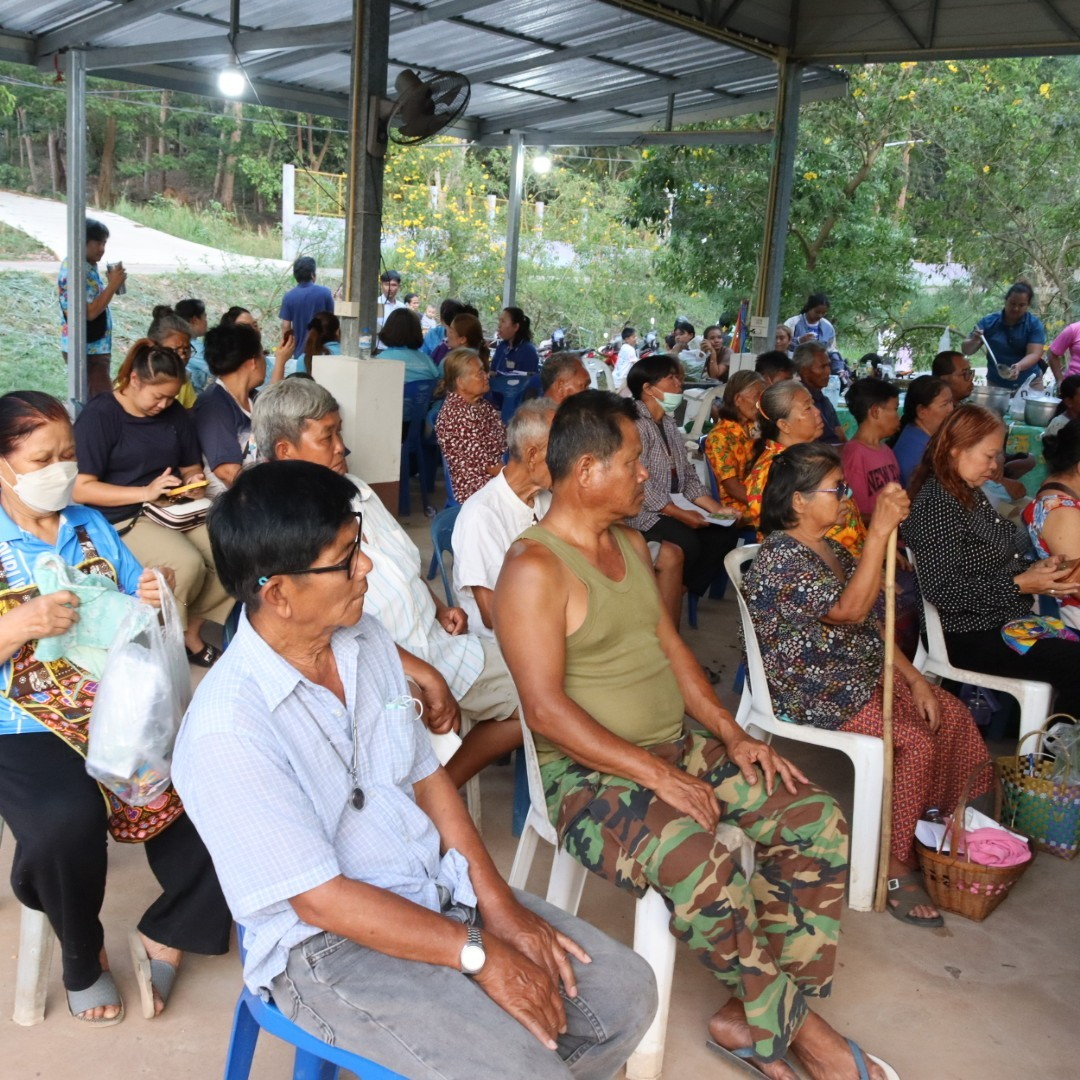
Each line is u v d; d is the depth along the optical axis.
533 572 2.09
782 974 1.97
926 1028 2.29
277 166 19.44
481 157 20.78
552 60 8.41
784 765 2.19
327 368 5.08
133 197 19.09
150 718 1.87
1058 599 3.48
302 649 1.56
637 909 2.04
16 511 2.14
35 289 14.37
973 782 2.92
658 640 2.28
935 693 2.91
